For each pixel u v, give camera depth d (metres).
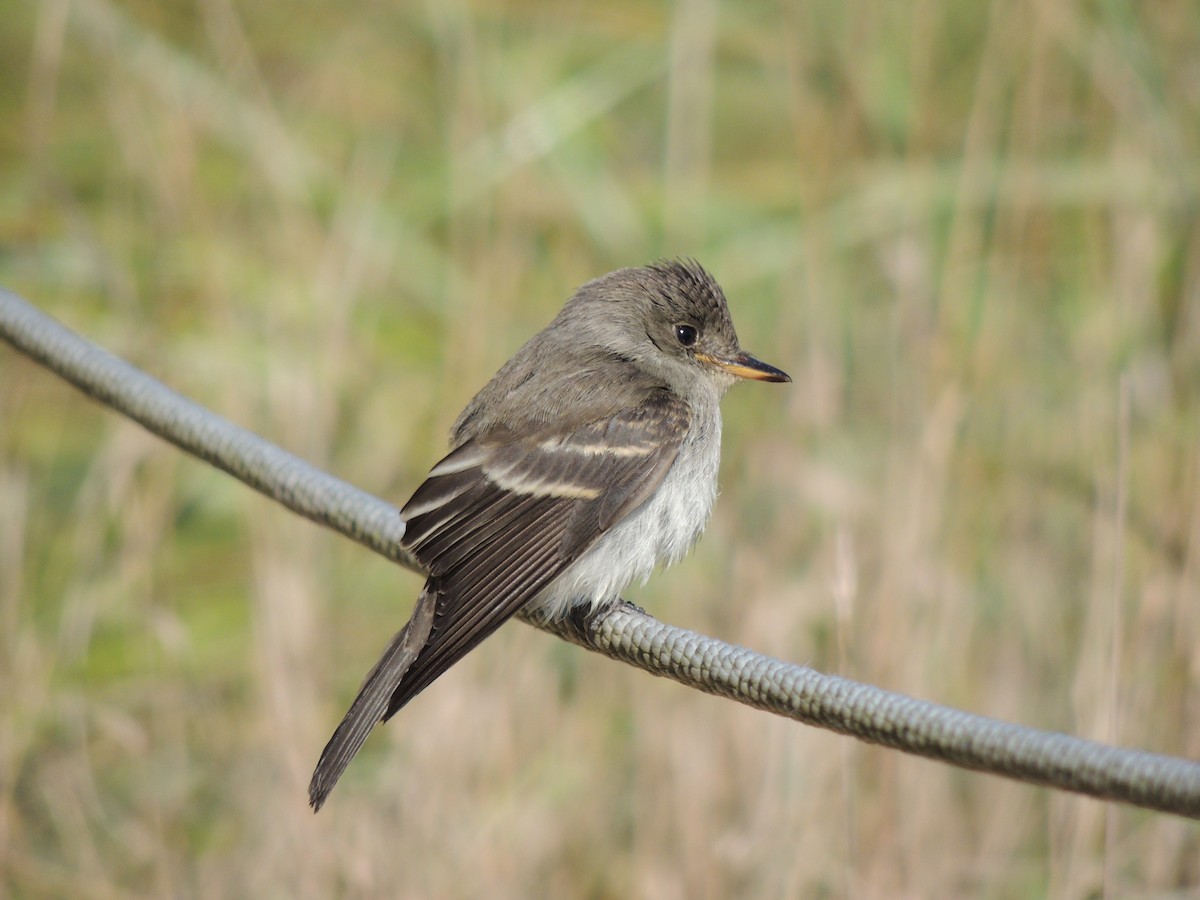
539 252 14.12
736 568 11.40
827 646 11.12
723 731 10.49
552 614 8.50
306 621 11.12
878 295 13.34
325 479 7.95
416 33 15.65
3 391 13.12
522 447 8.48
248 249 13.50
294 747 10.58
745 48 15.08
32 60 15.12
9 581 11.91
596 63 14.89
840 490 11.49
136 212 13.67
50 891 10.70
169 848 10.87
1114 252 13.16
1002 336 12.99
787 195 14.44
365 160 14.41
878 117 13.95
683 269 9.60
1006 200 13.30
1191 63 13.38
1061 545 12.03
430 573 7.87
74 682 11.55
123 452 12.02
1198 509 11.07
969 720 5.33
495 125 14.52
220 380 12.95
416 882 9.95
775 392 12.77
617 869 10.54
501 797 10.33
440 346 13.57
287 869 10.21
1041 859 10.70
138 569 11.77
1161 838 10.33
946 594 11.09
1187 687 10.77
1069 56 13.85
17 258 13.81
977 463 12.12
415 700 10.74
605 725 10.90
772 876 10.07
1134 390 12.34
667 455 8.72
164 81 13.89
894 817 10.22
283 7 15.75
